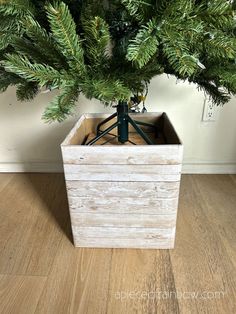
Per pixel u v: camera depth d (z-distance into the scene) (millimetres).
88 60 482
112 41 544
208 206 882
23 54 464
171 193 627
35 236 772
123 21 509
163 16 409
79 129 734
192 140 1035
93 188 633
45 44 448
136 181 616
